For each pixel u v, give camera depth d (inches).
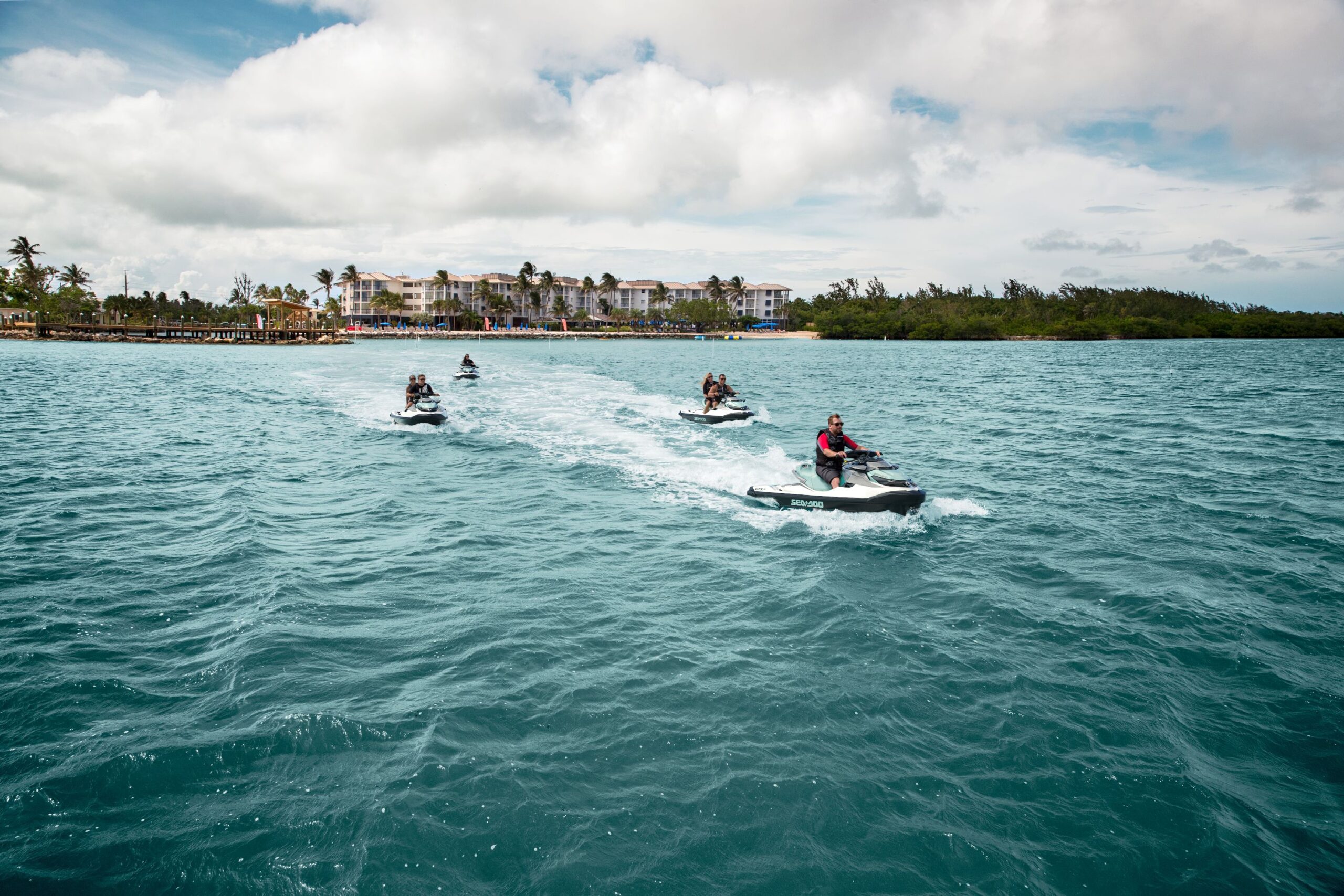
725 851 172.2
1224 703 240.4
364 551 391.5
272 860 165.6
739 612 313.0
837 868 167.9
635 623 299.9
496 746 210.4
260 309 5920.3
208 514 462.9
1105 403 1189.7
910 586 347.3
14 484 537.6
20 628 284.8
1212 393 1360.7
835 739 218.2
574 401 1139.9
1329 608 317.7
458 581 346.6
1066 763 207.3
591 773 199.9
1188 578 355.6
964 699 242.1
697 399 1200.2
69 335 3976.4
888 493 455.8
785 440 777.6
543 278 6220.5
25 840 170.1
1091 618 308.5
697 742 215.2
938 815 185.9
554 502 503.8
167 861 165.0
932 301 6658.5
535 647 274.7
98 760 199.8
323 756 203.8
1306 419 952.9
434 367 2042.3
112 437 772.0
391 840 172.1
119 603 312.3
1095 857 172.1
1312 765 207.8
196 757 201.9
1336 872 167.8
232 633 282.2
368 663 259.8
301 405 1092.5
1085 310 6082.7
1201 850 174.2
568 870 165.0
